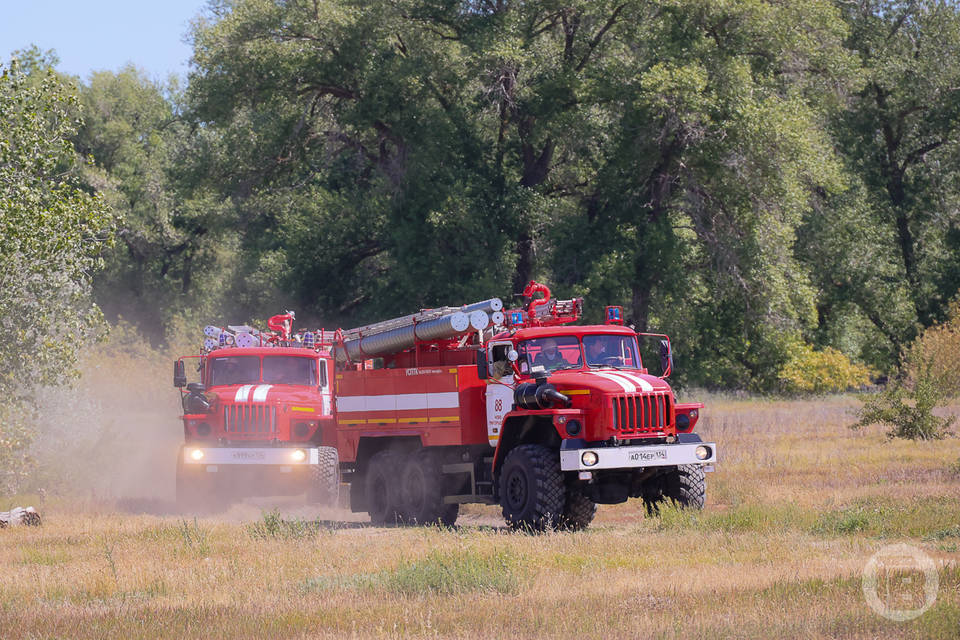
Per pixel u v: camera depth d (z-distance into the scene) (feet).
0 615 67.10
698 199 358.02
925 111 456.45
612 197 381.81
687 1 349.82
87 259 146.82
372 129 408.87
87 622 64.13
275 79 378.12
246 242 484.33
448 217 375.86
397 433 127.65
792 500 119.65
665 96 344.90
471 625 60.23
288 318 173.78
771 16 355.36
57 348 142.61
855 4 464.65
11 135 137.59
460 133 391.65
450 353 130.21
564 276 383.24
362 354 139.85
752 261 351.87
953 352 255.70
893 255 468.34
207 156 403.95
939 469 144.97
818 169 353.31
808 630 55.06
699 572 77.15
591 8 367.66
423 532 108.17
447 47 392.47
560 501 107.65
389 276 440.45
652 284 379.96
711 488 135.03
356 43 374.63
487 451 121.80
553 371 114.21
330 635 58.65
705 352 390.21
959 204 463.42
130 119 556.10
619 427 106.93
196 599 72.49
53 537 110.73
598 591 70.13
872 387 395.14
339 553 91.91
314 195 454.81
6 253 135.03
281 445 145.69
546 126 375.04
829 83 388.37
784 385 370.32
